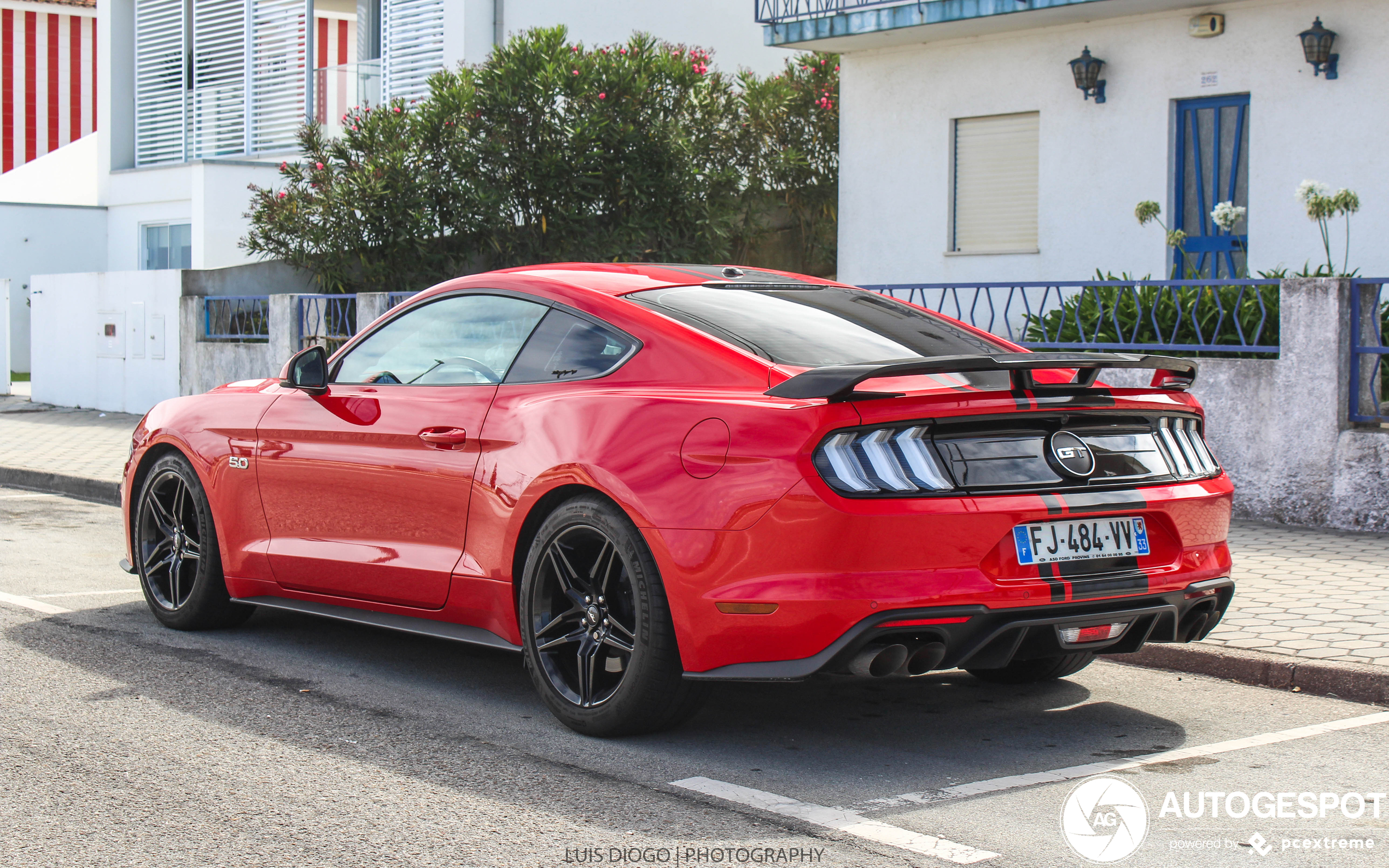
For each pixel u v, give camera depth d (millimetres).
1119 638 4504
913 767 4375
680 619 4293
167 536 6422
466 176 16203
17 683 5348
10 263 24969
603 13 20078
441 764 4367
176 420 6273
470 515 4965
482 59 19234
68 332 18984
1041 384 4344
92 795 4039
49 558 8414
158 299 17500
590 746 4574
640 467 4383
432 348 5430
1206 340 9578
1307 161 12531
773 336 4730
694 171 16984
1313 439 8719
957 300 10570
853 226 15789
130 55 25344
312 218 16734
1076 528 4316
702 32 21016
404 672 5621
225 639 6219
